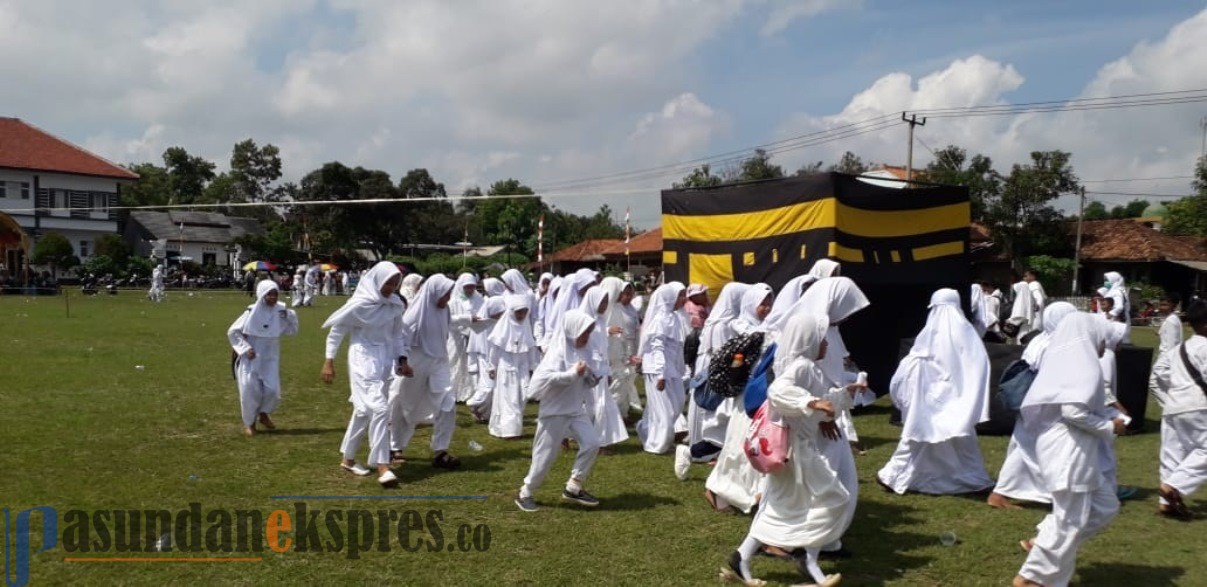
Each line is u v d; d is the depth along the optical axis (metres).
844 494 5.16
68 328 21.12
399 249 60.66
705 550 5.86
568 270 45.84
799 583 5.32
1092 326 5.31
